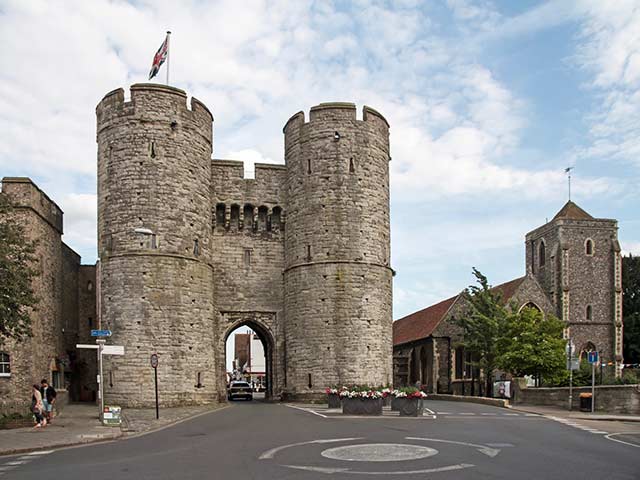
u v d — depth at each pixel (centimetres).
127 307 3975
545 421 2969
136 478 1380
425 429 2422
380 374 4353
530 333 5300
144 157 4084
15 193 3731
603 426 2773
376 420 2862
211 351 4291
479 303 5956
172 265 4062
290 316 4538
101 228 4141
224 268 4656
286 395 4534
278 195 4756
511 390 5022
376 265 4444
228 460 1616
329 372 4278
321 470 1439
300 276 4462
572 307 7988
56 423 2811
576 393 3850
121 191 4069
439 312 7262
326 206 4416
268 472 1420
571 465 1535
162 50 4359
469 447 1858
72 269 4906
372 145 4550
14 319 2672
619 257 8131
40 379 3916
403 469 1451
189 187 4209
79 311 5081
